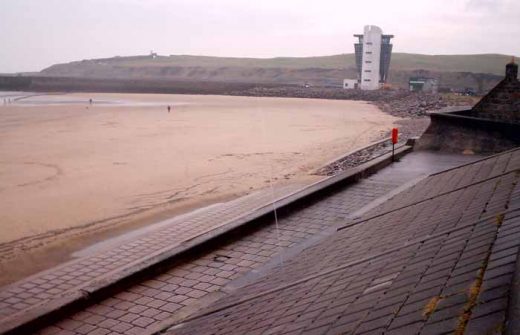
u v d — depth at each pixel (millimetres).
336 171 21125
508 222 4965
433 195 9742
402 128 43625
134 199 17547
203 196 17766
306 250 9234
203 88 146625
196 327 6227
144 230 13602
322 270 6750
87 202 17203
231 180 20469
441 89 131000
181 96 114812
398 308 3652
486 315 2820
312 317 4504
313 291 5484
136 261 9203
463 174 11336
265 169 22891
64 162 25359
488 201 7062
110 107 71562
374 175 16391
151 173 22297
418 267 4637
